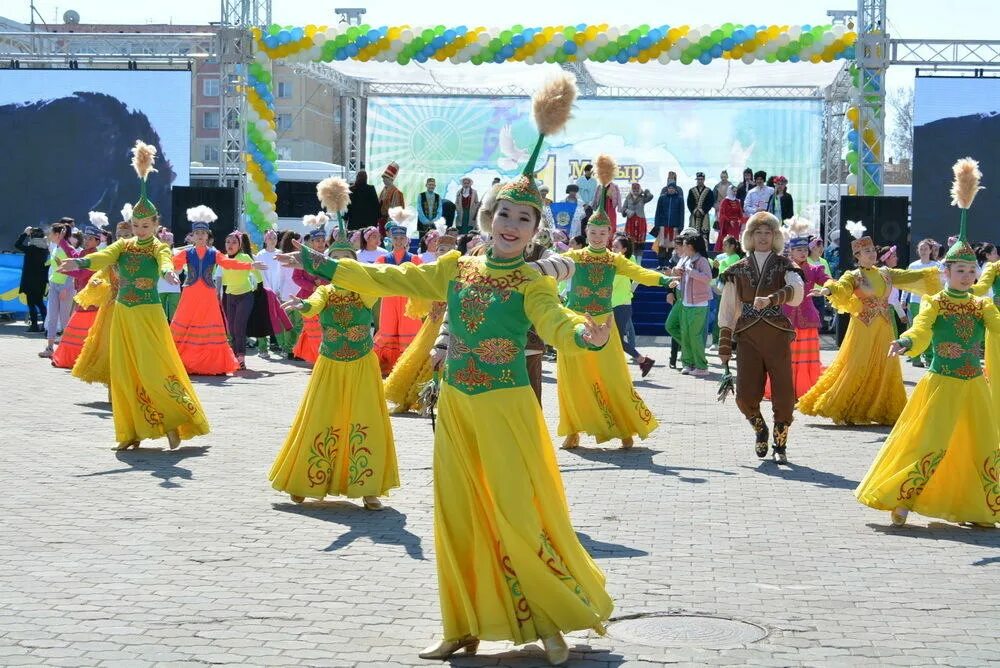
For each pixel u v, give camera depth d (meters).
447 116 29.66
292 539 7.23
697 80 27.67
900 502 7.76
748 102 29.17
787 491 8.96
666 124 29.45
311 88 62.41
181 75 23.72
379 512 8.08
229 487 8.77
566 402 10.87
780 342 10.09
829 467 10.00
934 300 7.91
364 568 6.58
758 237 10.11
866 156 21.94
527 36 21.86
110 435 11.04
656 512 8.13
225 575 6.38
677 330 18.20
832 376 12.59
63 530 7.31
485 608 5.12
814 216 29.05
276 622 5.58
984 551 7.17
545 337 5.11
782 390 10.10
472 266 5.38
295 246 17.03
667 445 11.16
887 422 12.58
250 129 23.23
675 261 25.17
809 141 29.06
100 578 6.27
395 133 29.70
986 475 7.76
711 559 6.86
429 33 22.19
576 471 9.73
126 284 10.17
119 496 8.37
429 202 26.72
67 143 24.14
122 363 10.16
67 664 4.96
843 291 12.17
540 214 5.39
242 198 23.41
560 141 29.62
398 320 15.63
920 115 22.00
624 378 10.83
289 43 22.80
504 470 5.14
